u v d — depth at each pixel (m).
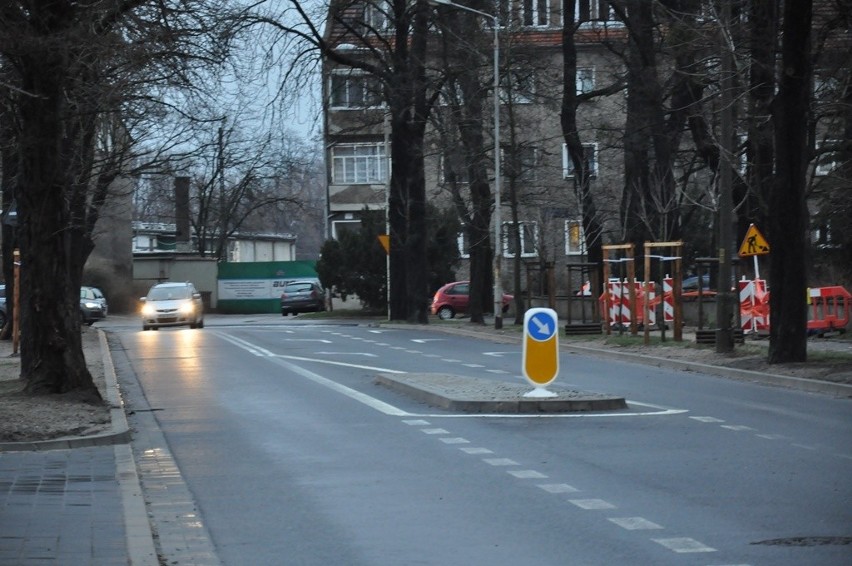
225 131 53.81
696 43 45.56
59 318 26.80
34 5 25.36
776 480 16.72
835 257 54.53
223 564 12.06
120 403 27.38
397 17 66.19
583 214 68.19
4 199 39.81
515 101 71.19
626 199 62.88
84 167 33.69
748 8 43.19
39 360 26.77
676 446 20.22
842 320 50.12
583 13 67.75
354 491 16.25
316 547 12.84
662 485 16.38
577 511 14.62
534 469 17.89
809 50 34.41
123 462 18.67
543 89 69.38
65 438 20.97
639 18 56.59
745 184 49.94
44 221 26.62
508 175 63.84
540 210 76.44
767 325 47.78
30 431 21.31
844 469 17.67
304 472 17.95
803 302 34.75
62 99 26.98
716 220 60.81
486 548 12.67
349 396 29.44
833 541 12.74
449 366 39.38
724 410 25.72
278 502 15.53
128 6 26.58
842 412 25.31
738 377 34.09
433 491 16.16
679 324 45.50
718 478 16.91
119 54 27.52
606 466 18.09
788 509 14.58
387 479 17.19
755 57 42.78
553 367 26.70
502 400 25.72
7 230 55.50
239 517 14.55
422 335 60.34
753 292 48.16
